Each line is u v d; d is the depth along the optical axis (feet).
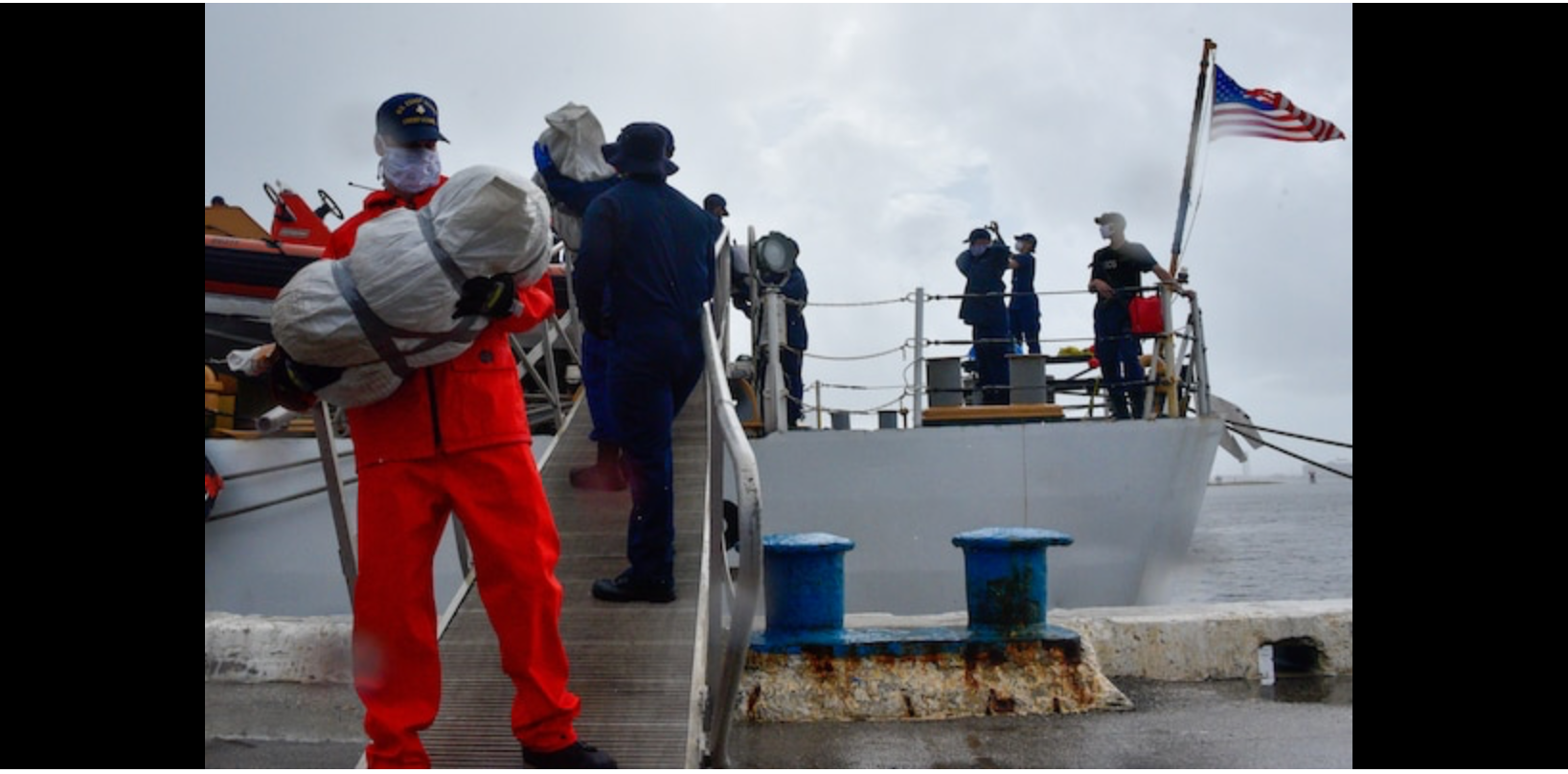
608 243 13.94
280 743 15.14
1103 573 29.04
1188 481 29.40
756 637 17.49
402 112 10.97
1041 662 17.12
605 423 17.61
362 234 10.00
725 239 20.76
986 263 33.83
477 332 10.28
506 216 9.90
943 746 14.93
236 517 28.25
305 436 28.81
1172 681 19.03
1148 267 31.50
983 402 33.60
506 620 10.68
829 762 14.15
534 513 10.73
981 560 17.52
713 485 14.01
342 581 28.30
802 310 34.58
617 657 13.00
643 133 14.71
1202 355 31.04
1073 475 29.25
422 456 10.36
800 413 34.30
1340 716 16.30
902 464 29.35
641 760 11.50
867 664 16.96
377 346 9.90
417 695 10.41
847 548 17.52
